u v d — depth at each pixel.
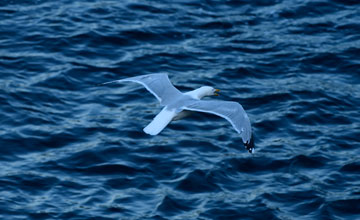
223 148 22.36
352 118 24.83
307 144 22.97
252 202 19.66
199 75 27.08
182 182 20.34
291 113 24.72
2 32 29.09
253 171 21.36
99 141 22.25
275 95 25.94
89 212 18.83
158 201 19.44
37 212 18.73
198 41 29.91
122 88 25.97
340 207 19.62
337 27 31.67
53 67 26.81
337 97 26.12
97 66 27.22
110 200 19.44
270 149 22.53
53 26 29.78
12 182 19.92
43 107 24.16
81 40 28.89
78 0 32.62
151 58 28.09
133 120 23.72
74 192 19.73
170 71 27.31
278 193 20.19
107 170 20.83
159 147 22.09
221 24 31.45
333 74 28.08
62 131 22.72
